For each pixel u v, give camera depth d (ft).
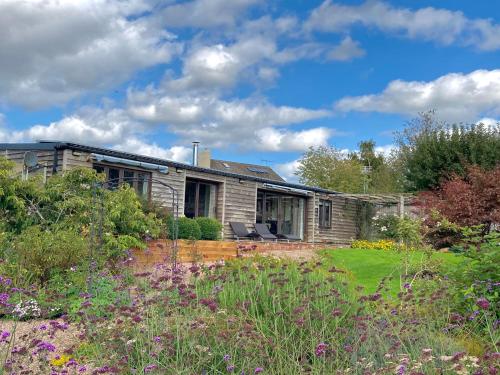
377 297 17.49
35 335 15.96
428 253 30.55
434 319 17.28
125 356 14.15
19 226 36.50
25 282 24.71
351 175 128.16
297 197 79.00
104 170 49.08
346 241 85.30
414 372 11.98
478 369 11.93
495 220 49.78
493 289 19.79
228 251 50.67
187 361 13.61
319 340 15.31
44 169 46.19
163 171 53.62
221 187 62.95
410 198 80.38
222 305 18.54
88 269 25.40
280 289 19.04
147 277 21.74
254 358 14.15
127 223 39.01
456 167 77.25
